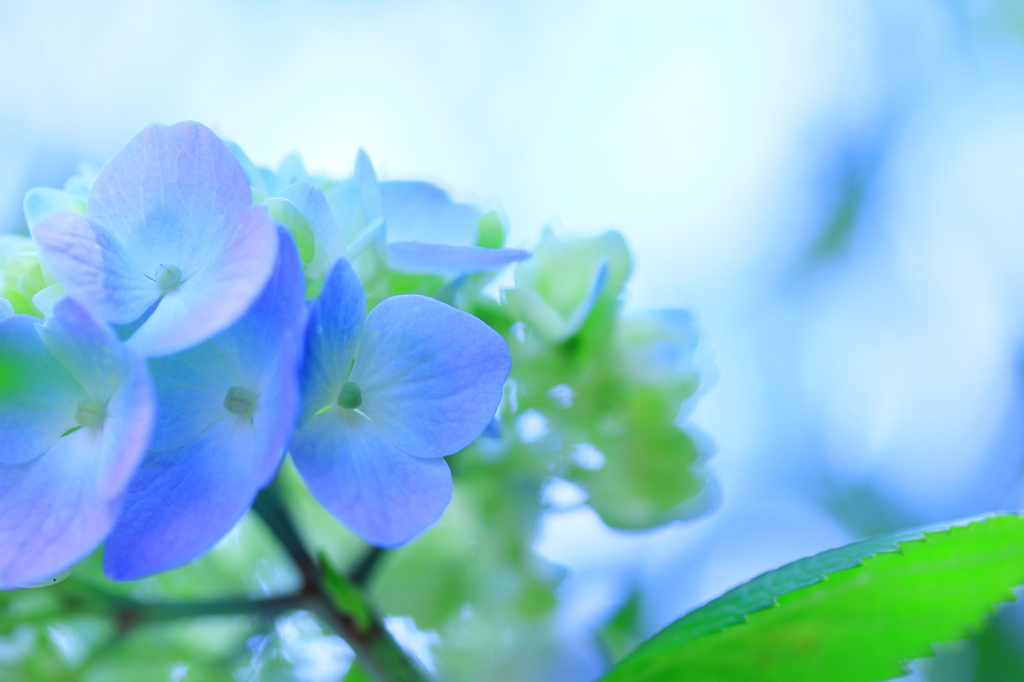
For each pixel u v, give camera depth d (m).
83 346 0.34
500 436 0.38
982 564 0.36
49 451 0.35
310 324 0.34
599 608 0.46
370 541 0.34
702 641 0.36
